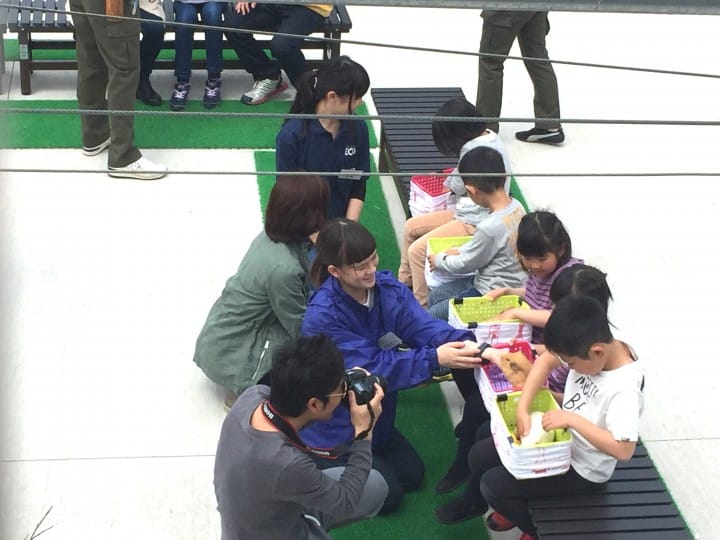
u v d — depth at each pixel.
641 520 3.67
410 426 4.82
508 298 4.44
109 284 5.62
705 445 4.77
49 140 6.91
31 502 4.30
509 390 4.02
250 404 3.26
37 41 7.27
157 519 4.29
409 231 5.43
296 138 5.07
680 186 6.75
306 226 4.40
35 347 5.12
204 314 5.47
